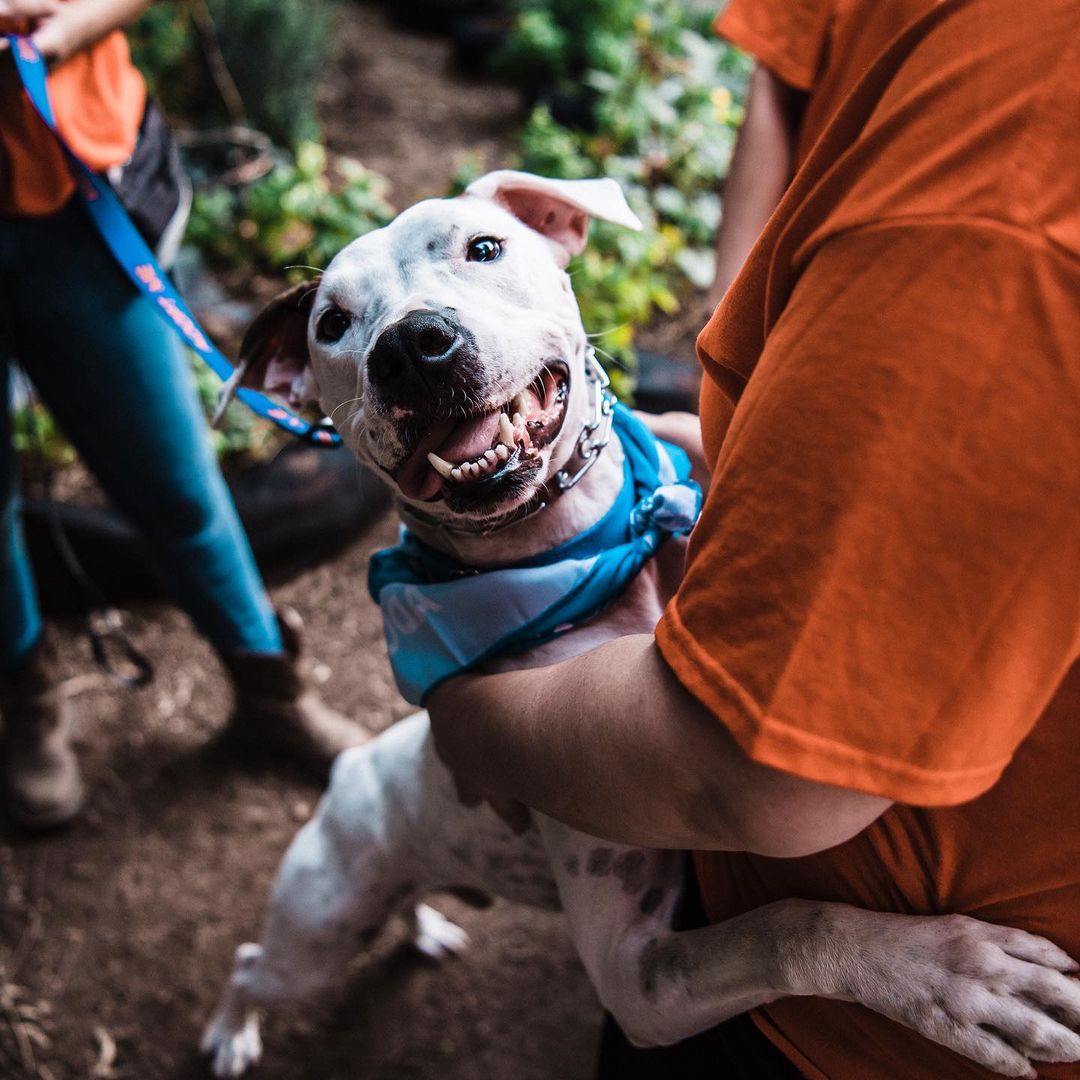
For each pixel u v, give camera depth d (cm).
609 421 128
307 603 333
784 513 67
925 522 64
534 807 96
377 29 659
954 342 62
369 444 120
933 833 88
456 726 106
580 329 129
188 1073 233
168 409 227
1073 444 61
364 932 201
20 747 271
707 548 73
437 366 111
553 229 141
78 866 270
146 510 240
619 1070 142
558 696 88
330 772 285
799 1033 103
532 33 538
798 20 149
